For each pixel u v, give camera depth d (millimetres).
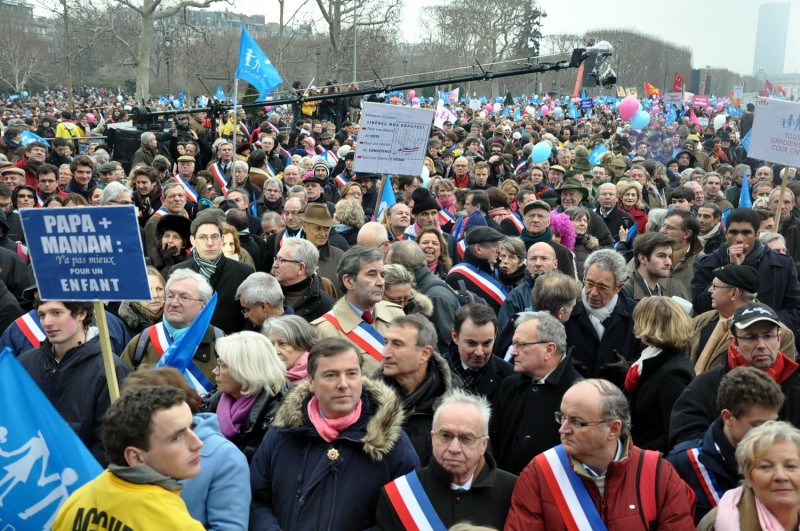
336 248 8133
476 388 5184
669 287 8031
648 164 14844
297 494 4055
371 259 5688
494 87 74062
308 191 11289
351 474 4062
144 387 3402
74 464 3855
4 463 3807
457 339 5234
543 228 7883
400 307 6047
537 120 32094
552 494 3889
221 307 6805
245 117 21625
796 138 8164
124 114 23875
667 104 51875
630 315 6027
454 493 3967
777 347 4723
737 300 5578
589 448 3852
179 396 3387
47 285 4176
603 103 50719
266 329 5258
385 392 4211
